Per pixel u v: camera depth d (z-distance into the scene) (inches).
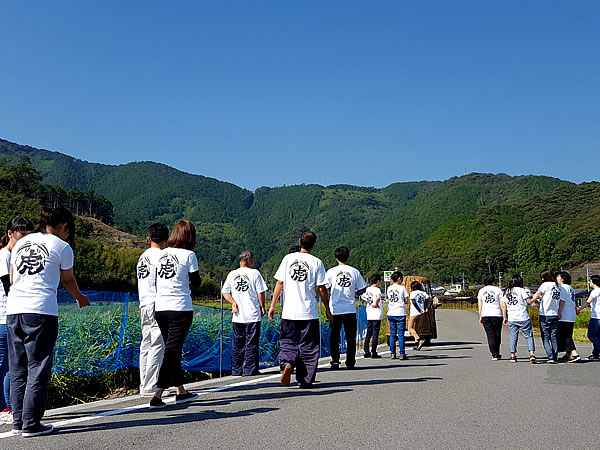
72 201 5767.7
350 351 401.4
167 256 263.4
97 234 4724.4
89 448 180.5
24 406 197.9
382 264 6486.2
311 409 243.9
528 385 325.1
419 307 609.3
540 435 202.1
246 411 239.5
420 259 5767.7
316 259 313.9
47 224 223.1
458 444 187.6
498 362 466.3
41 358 204.2
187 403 260.5
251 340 376.2
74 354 308.3
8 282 223.9
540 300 477.7
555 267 4158.5
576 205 5472.4
